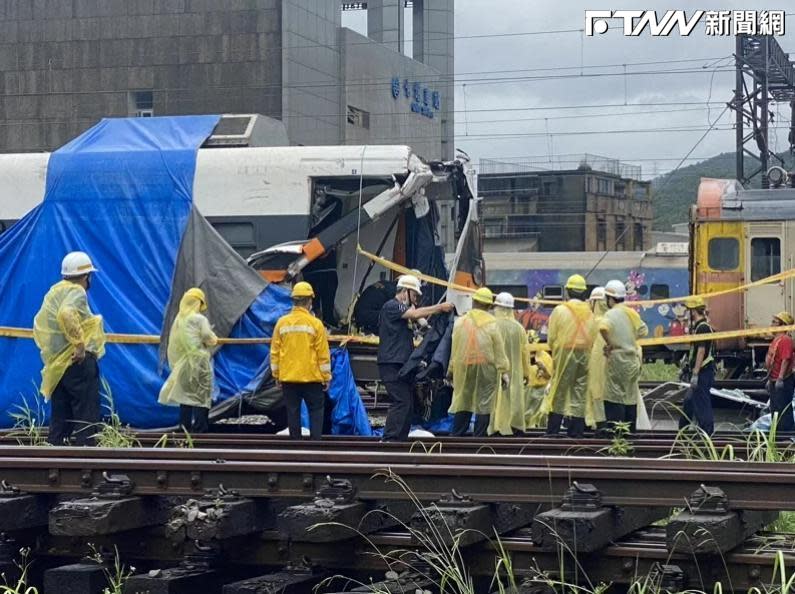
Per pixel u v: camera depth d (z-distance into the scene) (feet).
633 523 27.84
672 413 70.79
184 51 158.61
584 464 27.76
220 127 58.90
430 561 25.84
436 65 196.54
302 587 26.25
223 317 55.16
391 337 45.80
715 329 87.51
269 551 27.76
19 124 165.48
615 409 50.78
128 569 28.25
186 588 26.45
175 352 51.55
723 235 87.71
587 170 243.40
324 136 159.94
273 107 154.20
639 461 27.61
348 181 56.80
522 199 246.47
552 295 149.59
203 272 55.52
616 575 25.48
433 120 186.19
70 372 43.19
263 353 54.85
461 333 49.16
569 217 243.40
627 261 147.02
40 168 57.88
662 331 145.48
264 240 56.29
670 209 390.21
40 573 29.19
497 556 26.37
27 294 57.26
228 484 27.96
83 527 26.78
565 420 56.90
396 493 27.12
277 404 54.34
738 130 136.26
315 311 58.95
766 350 86.28
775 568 23.68
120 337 55.93
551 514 25.02
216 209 56.44
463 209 61.87
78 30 162.91
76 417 43.60
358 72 165.27
